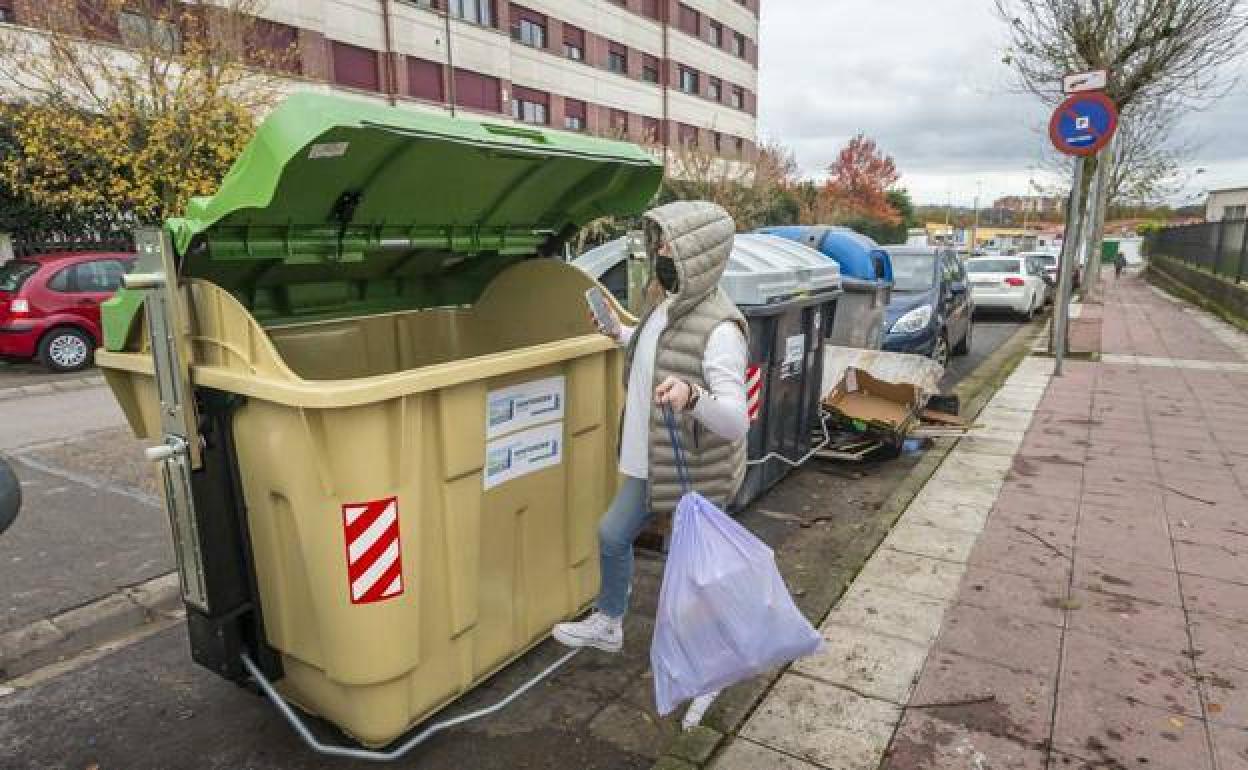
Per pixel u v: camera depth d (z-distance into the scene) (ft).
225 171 42.22
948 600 11.89
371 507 7.20
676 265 7.95
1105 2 35.22
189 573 8.20
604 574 9.66
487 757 8.66
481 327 12.42
